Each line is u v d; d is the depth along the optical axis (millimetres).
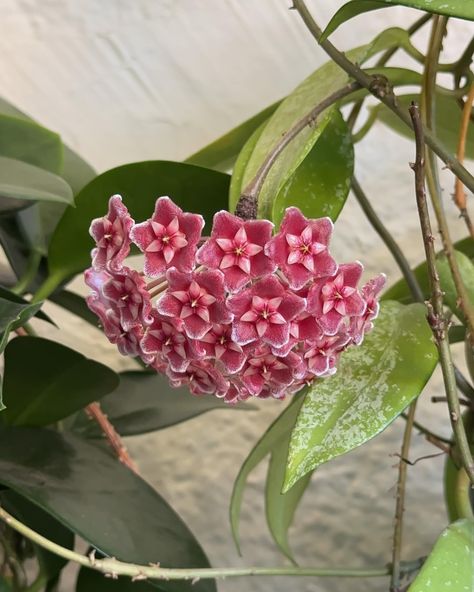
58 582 286
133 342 176
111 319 180
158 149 354
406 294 267
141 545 214
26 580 284
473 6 145
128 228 159
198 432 368
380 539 357
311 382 179
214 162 272
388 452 356
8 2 335
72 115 351
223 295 155
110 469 238
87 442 250
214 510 368
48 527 259
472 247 262
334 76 209
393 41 226
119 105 349
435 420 351
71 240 245
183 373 176
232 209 193
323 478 361
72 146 354
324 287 160
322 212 199
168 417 288
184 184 218
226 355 162
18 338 228
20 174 216
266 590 364
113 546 205
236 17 332
